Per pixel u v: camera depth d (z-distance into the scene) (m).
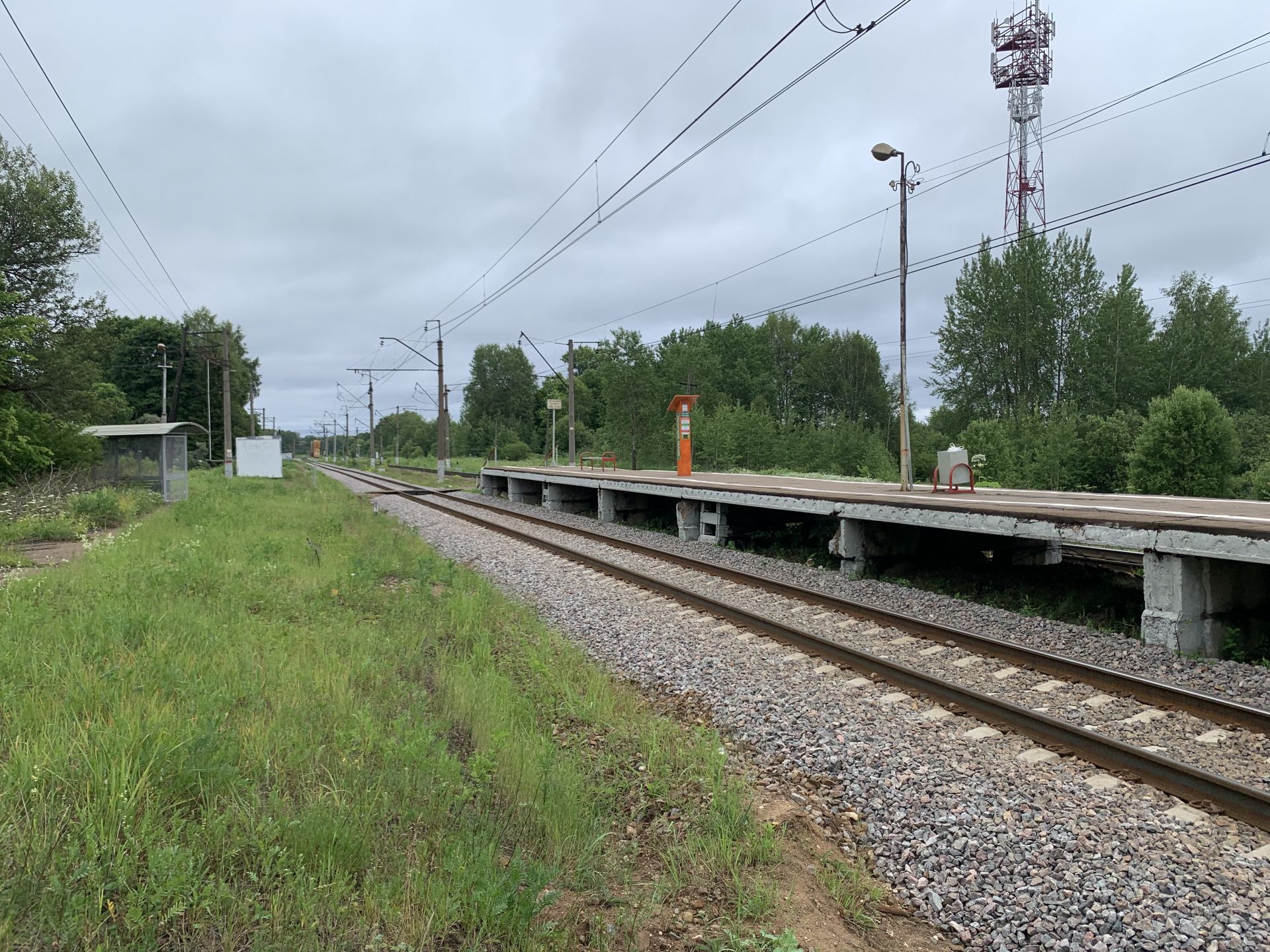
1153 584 8.73
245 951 3.08
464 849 3.93
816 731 6.18
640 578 12.16
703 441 45.41
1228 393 49.97
